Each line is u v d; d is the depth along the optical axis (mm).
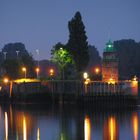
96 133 164750
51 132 166750
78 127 178125
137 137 157250
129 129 173000
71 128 176000
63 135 160625
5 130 171000
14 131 168625
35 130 171000
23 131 169000
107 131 168750
